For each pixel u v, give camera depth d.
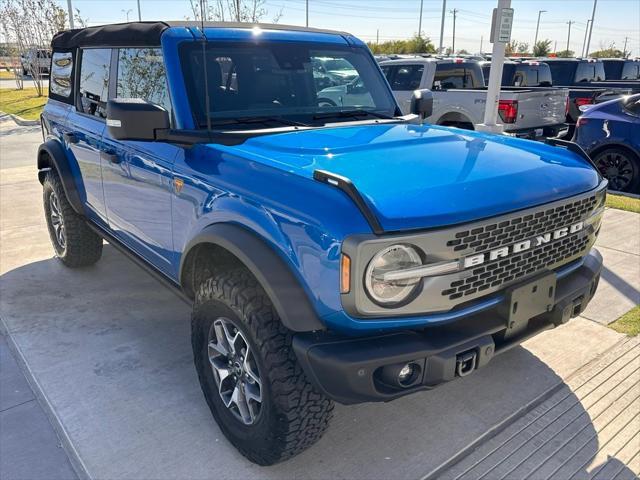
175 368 3.47
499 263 2.39
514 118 9.00
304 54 3.63
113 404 3.12
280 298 2.24
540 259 2.60
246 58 3.37
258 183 2.45
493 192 2.40
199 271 3.00
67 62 4.66
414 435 2.90
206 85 2.82
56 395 3.18
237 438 2.70
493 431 2.93
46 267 5.13
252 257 2.33
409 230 2.12
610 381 3.36
